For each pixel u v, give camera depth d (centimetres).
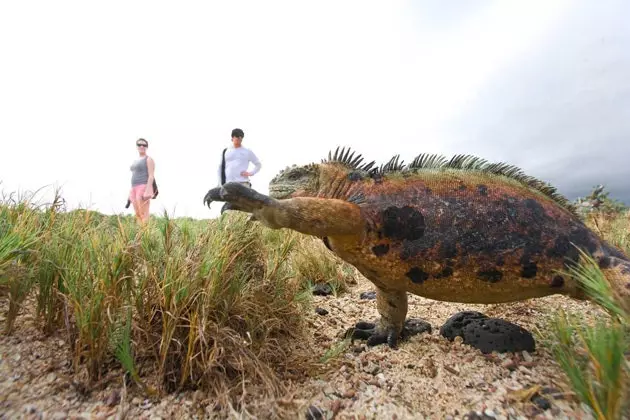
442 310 415
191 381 217
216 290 245
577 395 192
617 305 196
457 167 290
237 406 204
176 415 195
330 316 390
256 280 310
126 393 206
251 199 244
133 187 705
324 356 265
